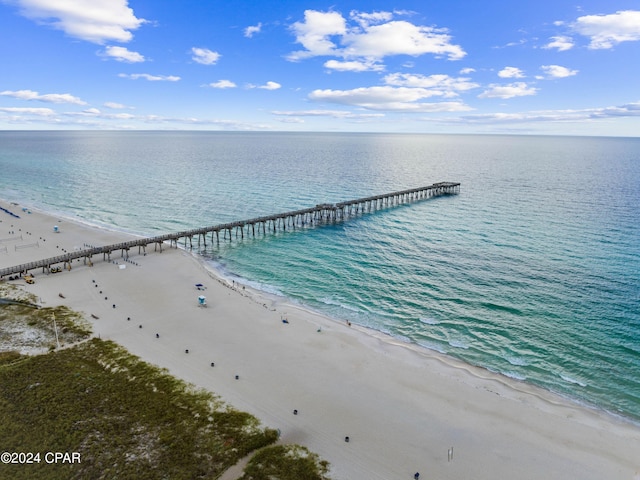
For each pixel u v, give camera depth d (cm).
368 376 4116
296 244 8906
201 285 6272
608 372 4256
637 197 12838
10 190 15288
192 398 3634
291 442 3167
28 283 6206
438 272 7050
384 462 3006
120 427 3219
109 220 11100
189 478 2755
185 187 15825
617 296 5941
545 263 7312
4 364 4084
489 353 4644
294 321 5312
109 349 4419
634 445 3253
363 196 13950
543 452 3155
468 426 3428
